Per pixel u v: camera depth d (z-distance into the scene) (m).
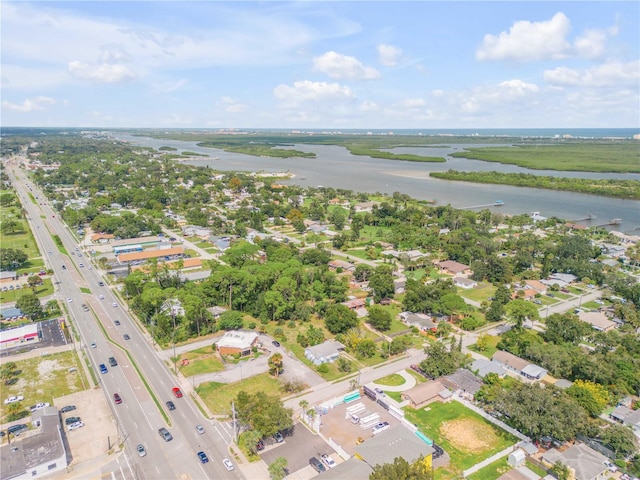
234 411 111.94
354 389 134.12
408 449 100.62
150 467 101.69
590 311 191.62
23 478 96.25
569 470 97.50
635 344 152.62
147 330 170.75
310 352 152.00
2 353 151.88
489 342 163.12
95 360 148.62
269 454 106.56
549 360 141.88
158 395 129.88
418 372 144.38
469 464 103.94
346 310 169.38
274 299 177.88
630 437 105.25
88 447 107.94
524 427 112.06
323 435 113.56
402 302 194.38
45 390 131.25
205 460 103.69
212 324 172.62
